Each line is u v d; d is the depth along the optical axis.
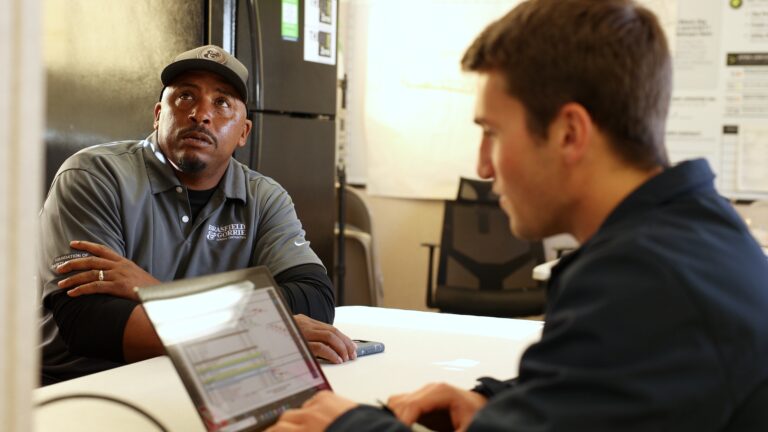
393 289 4.70
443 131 4.51
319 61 3.03
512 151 0.83
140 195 1.90
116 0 2.63
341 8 4.60
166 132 1.94
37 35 0.58
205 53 1.95
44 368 1.83
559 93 0.79
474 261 4.14
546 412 0.70
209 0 2.63
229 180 2.02
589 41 0.79
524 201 0.85
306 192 3.01
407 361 1.45
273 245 2.00
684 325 0.70
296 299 1.79
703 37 4.18
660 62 0.82
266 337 1.04
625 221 0.79
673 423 0.69
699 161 0.84
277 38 2.83
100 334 1.57
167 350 0.90
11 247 0.58
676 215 0.78
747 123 4.16
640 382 0.68
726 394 0.70
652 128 0.81
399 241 4.67
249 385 0.97
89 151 1.93
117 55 2.64
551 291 0.86
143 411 1.12
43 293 1.75
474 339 1.63
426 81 4.51
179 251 1.94
